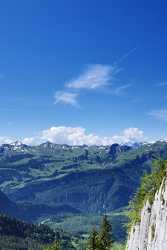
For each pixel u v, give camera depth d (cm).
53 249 13750
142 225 8094
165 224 6062
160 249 6081
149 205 7881
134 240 8962
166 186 6506
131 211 9819
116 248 12506
